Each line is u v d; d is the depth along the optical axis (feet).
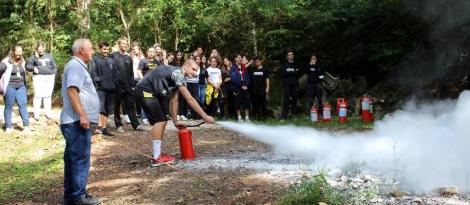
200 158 25.22
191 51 71.10
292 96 48.06
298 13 59.67
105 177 22.67
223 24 67.21
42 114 44.45
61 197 20.63
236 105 45.21
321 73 48.85
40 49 40.04
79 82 17.76
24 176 24.49
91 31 65.26
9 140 33.68
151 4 64.80
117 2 66.23
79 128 18.21
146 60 37.81
